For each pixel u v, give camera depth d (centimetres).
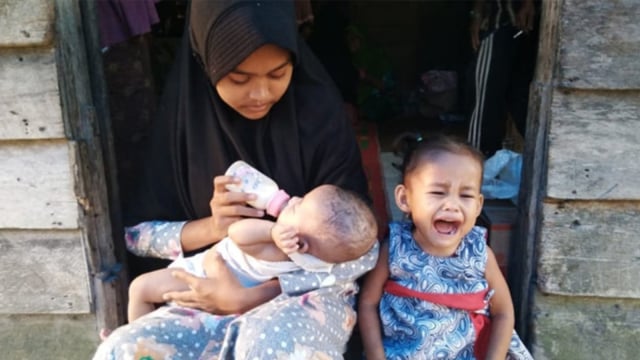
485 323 164
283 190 176
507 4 261
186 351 145
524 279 180
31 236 172
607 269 172
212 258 155
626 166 163
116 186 186
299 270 152
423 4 480
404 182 159
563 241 171
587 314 178
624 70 156
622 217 168
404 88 484
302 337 136
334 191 151
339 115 181
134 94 254
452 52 486
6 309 178
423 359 156
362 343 178
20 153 166
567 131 163
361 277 171
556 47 159
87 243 172
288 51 153
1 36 155
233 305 151
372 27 486
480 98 272
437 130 390
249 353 134
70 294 176
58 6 158
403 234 163
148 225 178
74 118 166
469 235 161
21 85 160
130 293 160
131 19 216
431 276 158
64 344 182
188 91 175
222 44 151
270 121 176
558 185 166
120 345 140
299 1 296
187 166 180
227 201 160
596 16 154
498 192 218
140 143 256
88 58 173
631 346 178
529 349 181
